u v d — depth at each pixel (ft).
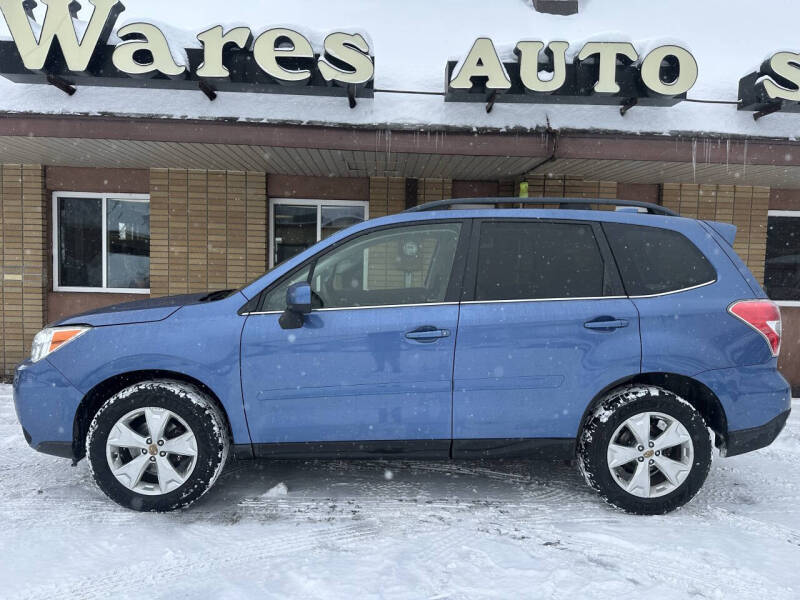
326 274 11.50
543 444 11.01
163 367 10.69
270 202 24.32
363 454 10.97
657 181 23.97
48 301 23.94
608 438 10.87
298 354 10.68
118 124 17.76
